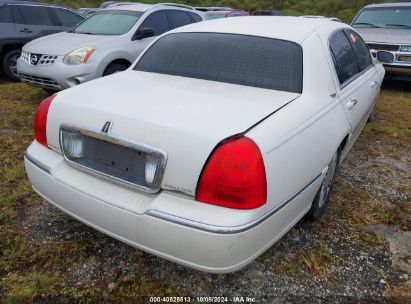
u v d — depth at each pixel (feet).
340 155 10.36
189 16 24.08
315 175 7.92
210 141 5.89
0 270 7.70
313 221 9.77
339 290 7.66
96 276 7.69
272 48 8.81
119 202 6.56
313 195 8.29
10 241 8.49
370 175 12.81
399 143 15.98
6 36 23.49
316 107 8.05
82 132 7.03
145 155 6.33
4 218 9.29
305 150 7.26
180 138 6.04
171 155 6.05
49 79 17.97
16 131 15.20
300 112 7.45
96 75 17.97
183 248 6.09
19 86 22.68
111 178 6.78
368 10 29.01
